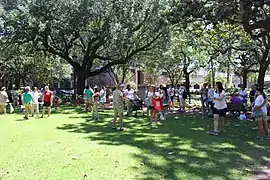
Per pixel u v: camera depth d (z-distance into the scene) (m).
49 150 9.41
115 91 13.83
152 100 15.70
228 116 18.47
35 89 19.44
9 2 35.34
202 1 17.30
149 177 6.82
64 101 31.66
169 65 46.19
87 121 16.86
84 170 7.32
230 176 7.00
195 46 35.69
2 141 10.88
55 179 6.66
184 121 16.72
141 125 15.20
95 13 27.73
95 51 31.72
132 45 29.30
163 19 21.64
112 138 11.58
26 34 28.12
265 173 7.29
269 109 16.33
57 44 31.00
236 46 31.52
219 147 10.04
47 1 27.69
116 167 7.58
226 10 15.79
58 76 55.38
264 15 17.78
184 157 8.66
